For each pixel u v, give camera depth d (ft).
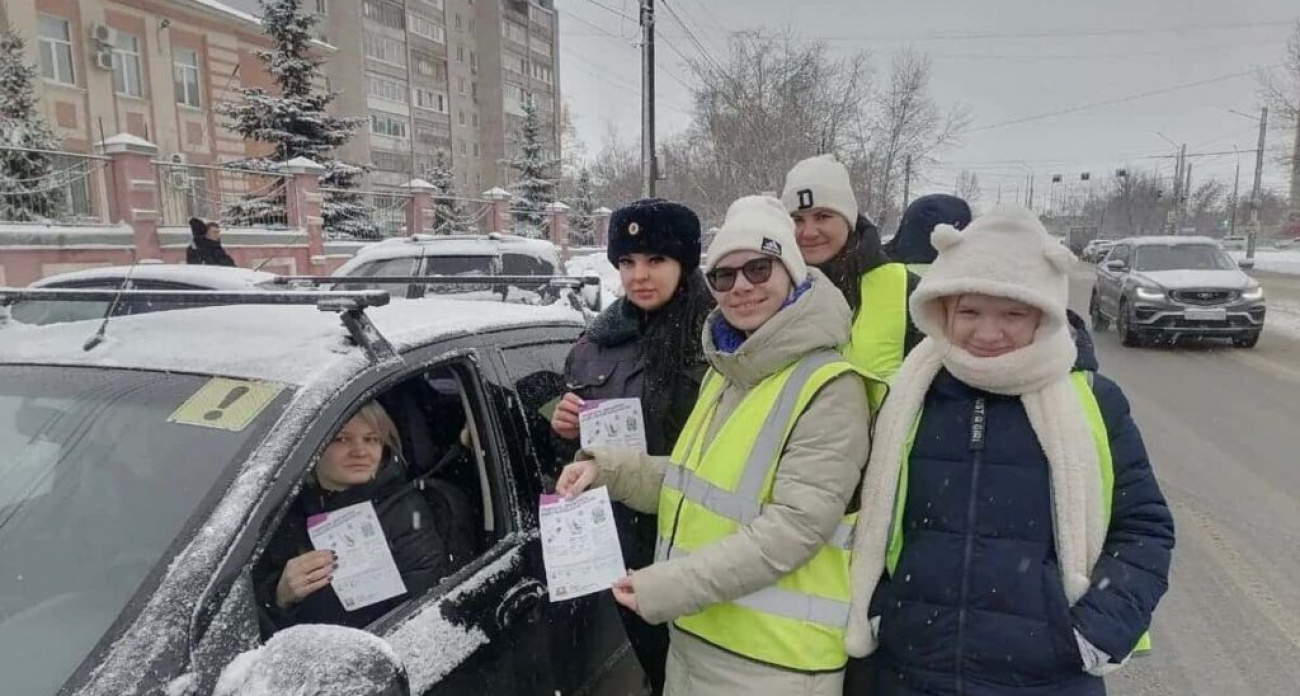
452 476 6.75
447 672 5.23
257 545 4.27
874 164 113.70
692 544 5.65
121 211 37.96
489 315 7.66
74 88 72.90
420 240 29.45
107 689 3.58
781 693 5.40
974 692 5.21
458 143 201.16
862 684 6.16
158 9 80.33
